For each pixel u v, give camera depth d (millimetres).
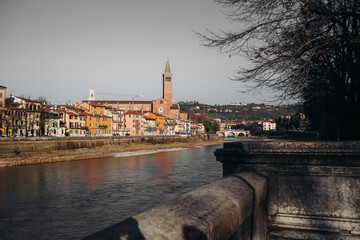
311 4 4836
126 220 1499
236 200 2330
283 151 3879
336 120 8109
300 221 3908
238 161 4078
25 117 69250
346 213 3824
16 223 19906
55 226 19328
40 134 76000
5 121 65750
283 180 4016
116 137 90625
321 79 7547
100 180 35969
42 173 40875
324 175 3871
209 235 1652
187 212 1760
